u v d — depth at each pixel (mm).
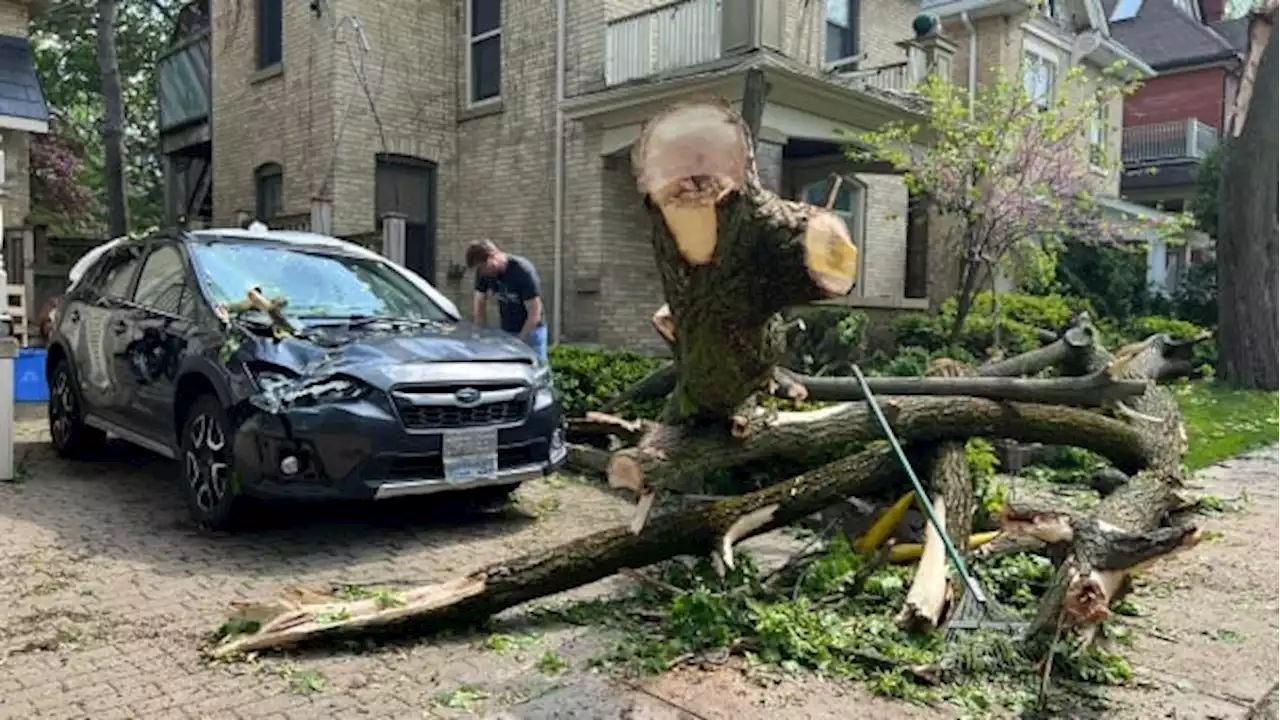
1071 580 3137
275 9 12797
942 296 13523
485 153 11992
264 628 3357
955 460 4371
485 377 4781
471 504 5484
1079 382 4594
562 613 3738
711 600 3498
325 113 11516
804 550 4188
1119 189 19062
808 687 3035
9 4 10188
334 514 5199
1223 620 3773
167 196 16016
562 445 5309
